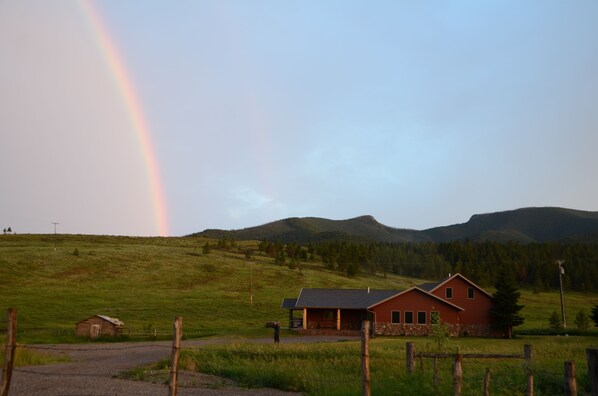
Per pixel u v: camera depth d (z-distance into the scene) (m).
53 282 79.06
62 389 14.50
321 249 147.75
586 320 59.03
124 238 158.38
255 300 77.62
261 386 16.59
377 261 148.50
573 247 156.75
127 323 56.06
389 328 54.38
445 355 15.21
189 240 163.88
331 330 54.25
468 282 56.78
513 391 14.56
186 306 69.25
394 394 13.21
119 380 16.94
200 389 15.71
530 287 124.25
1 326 49.41
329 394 13.69
